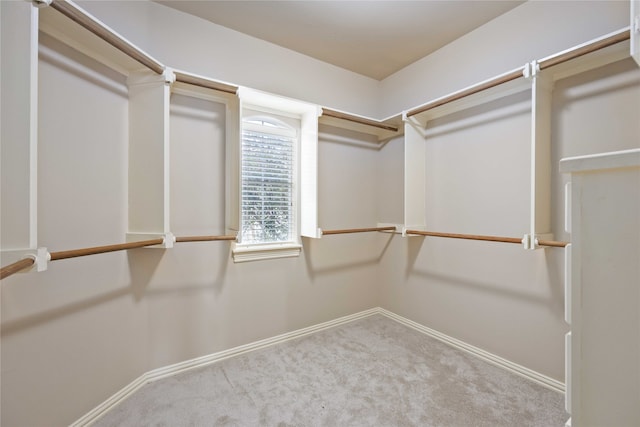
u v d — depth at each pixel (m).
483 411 1.61
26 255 1.07
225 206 2.20
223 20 2.12
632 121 1.53
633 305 0.50
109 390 1.62
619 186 0.51
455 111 2.37
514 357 2.00
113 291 1.66
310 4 1.96
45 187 1.32
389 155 2.99
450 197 2.41
